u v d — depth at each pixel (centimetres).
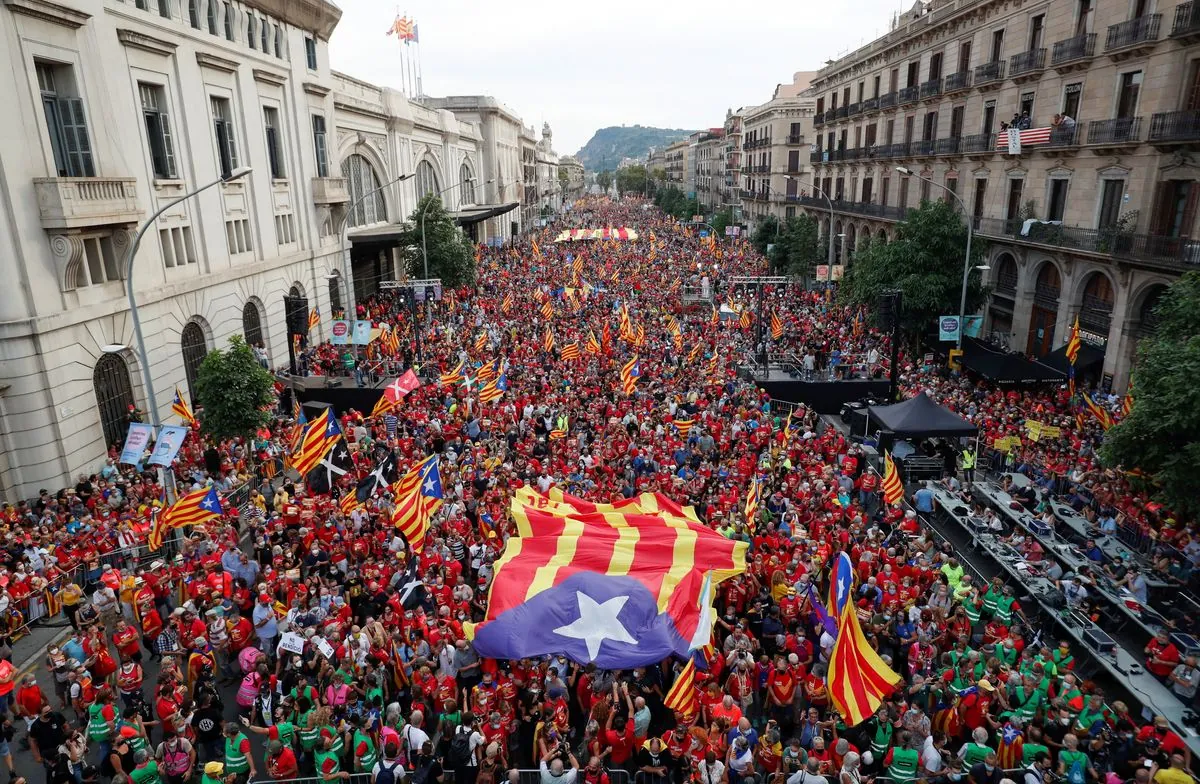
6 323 2133
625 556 1514
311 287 4281
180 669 1413
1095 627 1507
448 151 7881
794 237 5947
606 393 3022
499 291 5578
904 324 3531
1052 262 3497
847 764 1042
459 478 2142
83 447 2383
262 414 2456
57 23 2294
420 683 1283
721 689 1280
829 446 2488
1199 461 1661
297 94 4134
